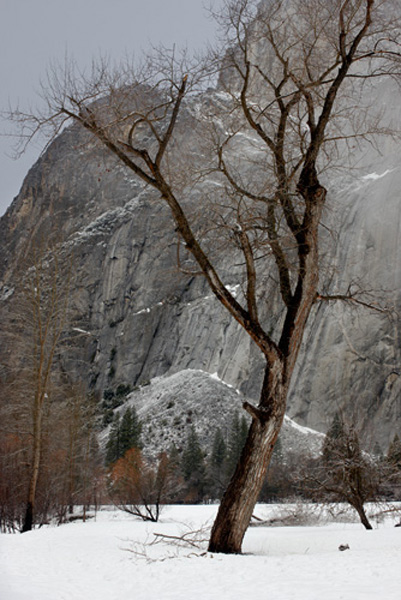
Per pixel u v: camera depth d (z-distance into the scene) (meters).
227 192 10.91
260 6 11.02
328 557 8.42
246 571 7.26
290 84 12.41
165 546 10.89
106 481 46.72
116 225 121.56
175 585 6.55
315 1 11.15
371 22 10.64
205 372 90.06
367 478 19.56
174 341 102.12
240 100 11.34
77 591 6.58
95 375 108.88
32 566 8.91
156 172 10.52
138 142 11.28
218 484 54.72
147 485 36.22
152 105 10.63
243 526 9.44
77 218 125.75
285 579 6.54
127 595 6.19
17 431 23.84
